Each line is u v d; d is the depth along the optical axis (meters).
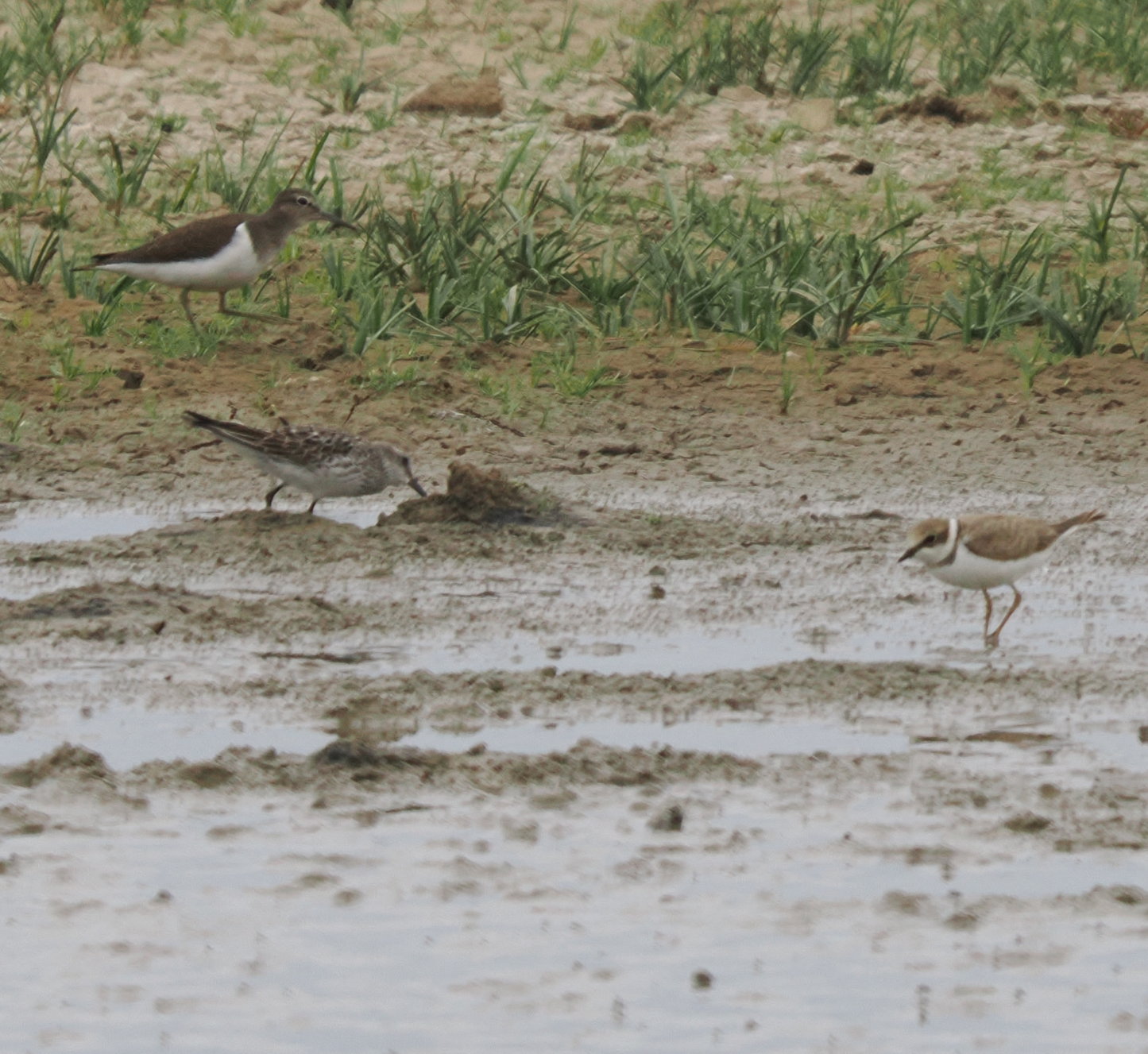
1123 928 8.04
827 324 19.81
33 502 15.59
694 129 25.61
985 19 29.48
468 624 12.41
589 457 16.91
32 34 26.88
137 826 9.08
